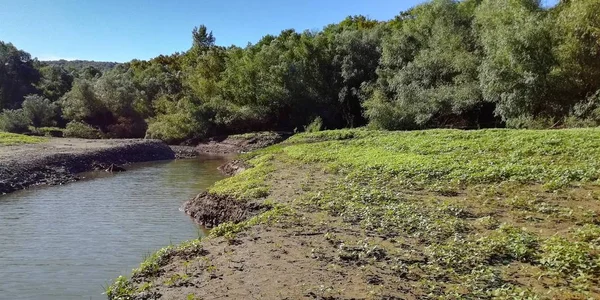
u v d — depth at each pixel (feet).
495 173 52.90
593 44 94.02
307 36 217.15
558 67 98.58
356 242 34.17
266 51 213.66
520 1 109.70
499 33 105.19
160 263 33.45
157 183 91.61
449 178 54.75
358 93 183.52
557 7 111.55
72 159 116.67
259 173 72.79
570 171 49.44
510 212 39.93
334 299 24.22
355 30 206.49
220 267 30.60
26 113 212.84
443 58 133.28
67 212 63.82
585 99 97.91
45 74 301.84
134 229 53.67
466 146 73.36
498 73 102.83
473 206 42.86
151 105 246.88
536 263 28.25
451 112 130.00
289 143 130.93
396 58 160.97
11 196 77.97
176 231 52.54
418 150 76.43
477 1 158.40
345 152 84.79
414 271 27.89
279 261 30.94
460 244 31.94
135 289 28.55
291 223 40.40
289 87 201.46
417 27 160.45
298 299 24.52
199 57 249.14
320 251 32.42
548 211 38.91
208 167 120.26
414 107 131.34
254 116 197.67
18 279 37.29
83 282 36.47
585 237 31.32
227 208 54.39
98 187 87.45
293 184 60.44
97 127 226.17
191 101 212.23
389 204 45.29
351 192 51.44
